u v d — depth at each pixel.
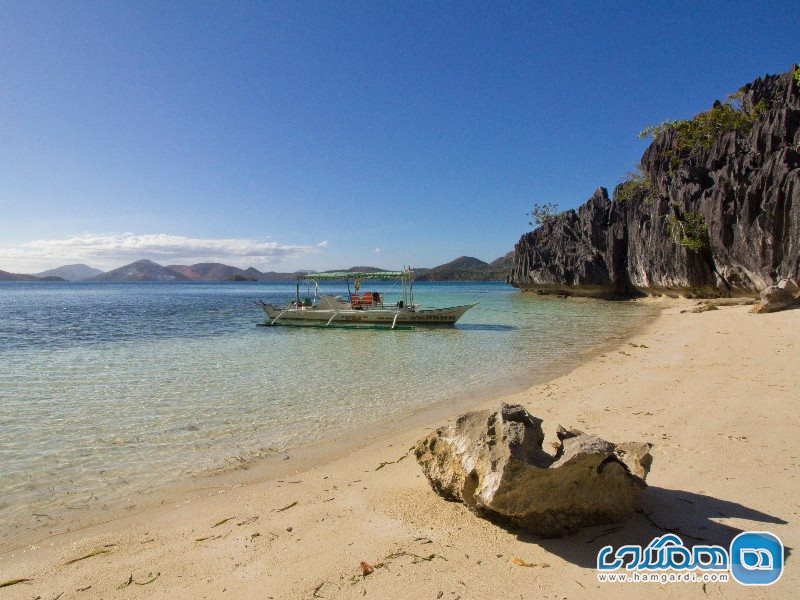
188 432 9.28
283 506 5.87
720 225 37.62
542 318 34.12
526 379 13.76
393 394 12.30
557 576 4.05
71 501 6.32
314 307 32.81
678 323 26.55
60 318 38.50
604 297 57.31
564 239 64.81
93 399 11.88
